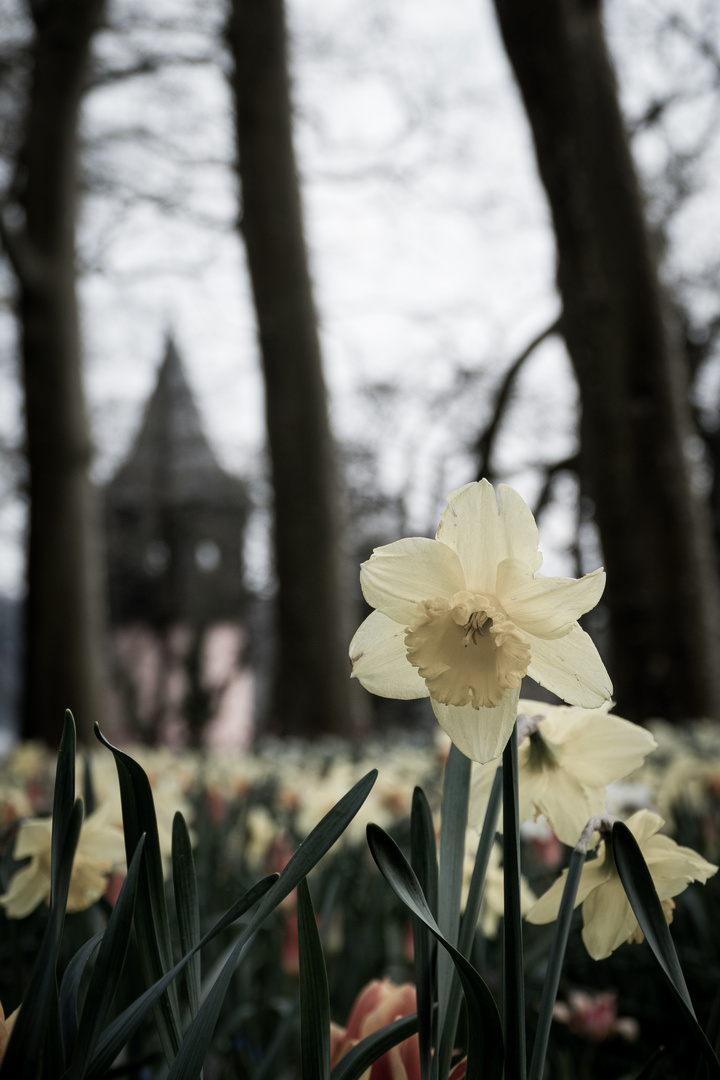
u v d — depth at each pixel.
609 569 8.69
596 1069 1.78
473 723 0.80
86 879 1.09
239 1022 1.68
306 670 11.66
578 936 1.91
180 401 30.64
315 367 12.75
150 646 30.12
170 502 29.44
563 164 9.30
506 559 0.82
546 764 0.93
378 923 2.04
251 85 13.25
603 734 0.93
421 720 20.73
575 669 0.80
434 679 0.79
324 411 12.69
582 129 9.30
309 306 12.94
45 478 12.23
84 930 1.39
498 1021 0.70
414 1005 0.92
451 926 0.82
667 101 12.95
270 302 12.79
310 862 0.74
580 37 9.47
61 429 12.41
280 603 12.01
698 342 17.25
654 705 8.28
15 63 14.50
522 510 0.84
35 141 13.05
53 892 0.65
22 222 13.40
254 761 5.61
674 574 8.47
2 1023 0.71
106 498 28.42
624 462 8.73
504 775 0.76
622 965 1.90
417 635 0.80
